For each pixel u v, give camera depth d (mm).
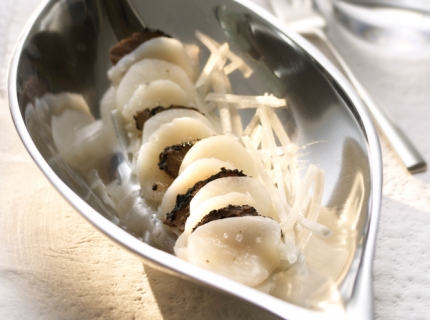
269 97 283
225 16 302
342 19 363
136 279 228
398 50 347
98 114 292
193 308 220
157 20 315
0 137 283
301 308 170
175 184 237
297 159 265
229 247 202
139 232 246
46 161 216
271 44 287
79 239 241
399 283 234
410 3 362
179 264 180
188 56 308
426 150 290
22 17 354
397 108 311
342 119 249
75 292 223
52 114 258
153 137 259
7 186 261
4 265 231
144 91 282
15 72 240
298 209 237
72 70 286
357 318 169
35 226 245
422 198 268
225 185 227
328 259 208
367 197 214
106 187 263
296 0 370
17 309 218
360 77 328
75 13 291
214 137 249
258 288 198
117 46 302
